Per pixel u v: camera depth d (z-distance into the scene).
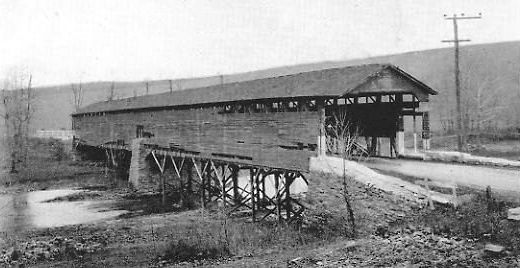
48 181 37.94
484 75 53.12
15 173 41.22
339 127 20.12
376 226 13.59
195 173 32.81
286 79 22.66
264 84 23.53
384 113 21.67
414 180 15.45
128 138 37.47
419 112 20.36
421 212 13.32
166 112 30.59
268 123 20.25
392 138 21.30
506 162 18.55
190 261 13.95
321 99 17.00
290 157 18.69
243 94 22.69
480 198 13.16
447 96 51.50
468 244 10.27
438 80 59.53
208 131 25.45
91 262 15.35
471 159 19.30
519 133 31.19
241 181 34.56
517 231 10.26
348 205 13.75
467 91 43.56
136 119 35.75
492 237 10.27
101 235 19.78
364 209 14.20
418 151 23.48
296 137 18.42
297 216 19.28
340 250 11.72
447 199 13.56
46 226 22.77
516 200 12.66
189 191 29.48
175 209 26.67
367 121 22.75
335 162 15.77
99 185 35.84
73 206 28.33
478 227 10.94
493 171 16.77
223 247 14.86
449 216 12.41
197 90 31.25
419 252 10.22
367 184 14.35
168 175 33.25
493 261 8.92
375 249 11.13
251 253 13.98
